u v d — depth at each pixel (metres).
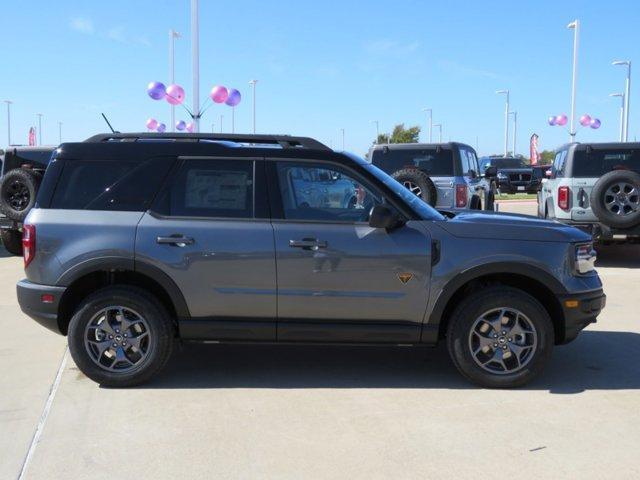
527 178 29.27
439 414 4.48
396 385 5.10
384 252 4.86
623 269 10.74
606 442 4.02
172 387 5.06
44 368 5.50
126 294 4.95
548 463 3.74
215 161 5.02
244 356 5.89
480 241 4.89
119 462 3.78
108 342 5.01
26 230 5.03
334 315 4.94
